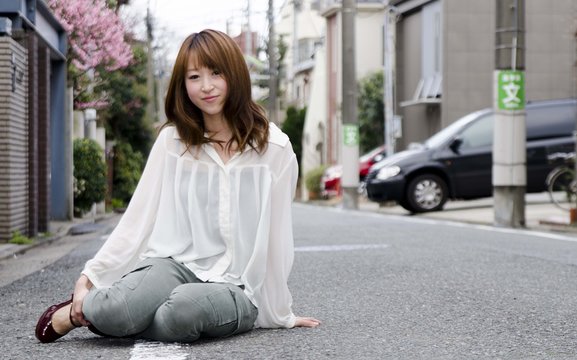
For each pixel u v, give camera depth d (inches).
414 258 306.0
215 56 147.9
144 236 150.3
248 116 152.3
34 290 241.8
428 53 1143.0
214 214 150.3
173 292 143.8
